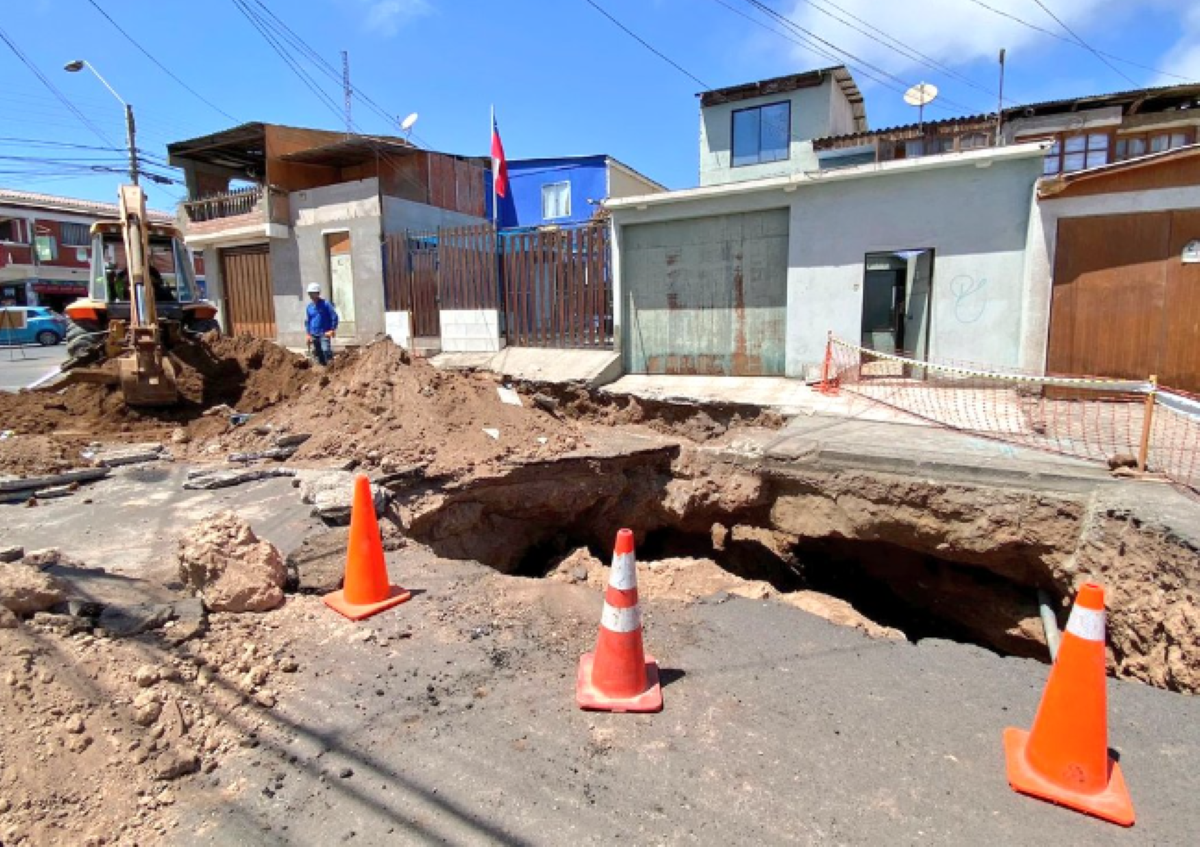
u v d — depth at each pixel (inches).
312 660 134.6
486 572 186.1
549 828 91.8
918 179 390.0
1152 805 96.7
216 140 745.0
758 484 300.4
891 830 91.5
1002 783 100.7
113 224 427.5
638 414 398.3
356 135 738.8
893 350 495.2
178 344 420.8
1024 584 253.6
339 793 98.0
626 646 121.0
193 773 101.7
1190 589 175.0
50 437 318.3
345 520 216.2
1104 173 338.3
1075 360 358.0
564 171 859.4
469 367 518.0
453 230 572.7
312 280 710.5
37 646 119.2
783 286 443.8
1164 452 263.1
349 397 339.0
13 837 87.1
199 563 151.4
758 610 165.9
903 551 296.4
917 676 132.3
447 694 123.8
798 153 778.8
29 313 1067.3
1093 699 96.8
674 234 473.4
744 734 112.7
